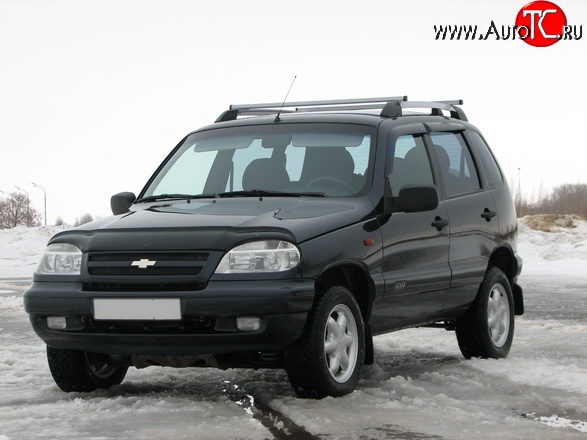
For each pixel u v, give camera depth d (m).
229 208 6.59
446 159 7.98
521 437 5.11
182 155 7.62
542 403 6.11
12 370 7.77
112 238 6.20
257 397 6.43
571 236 35.56
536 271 23.59
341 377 6.29
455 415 5.68
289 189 6.96
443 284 7.44
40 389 6.86
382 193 6.86
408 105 7.95
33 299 6.29
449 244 7.60
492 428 5.35
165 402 6.13
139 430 5.36
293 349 6.03
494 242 8.32
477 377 7.17
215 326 5.90
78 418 5.72
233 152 7.39
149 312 5.93
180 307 5.88
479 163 8.50
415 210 6.78
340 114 7.49
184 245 5.98
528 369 7.41
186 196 7.09
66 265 6.29
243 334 5.85
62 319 6.28
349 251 6.33
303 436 5.17
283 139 7.31
